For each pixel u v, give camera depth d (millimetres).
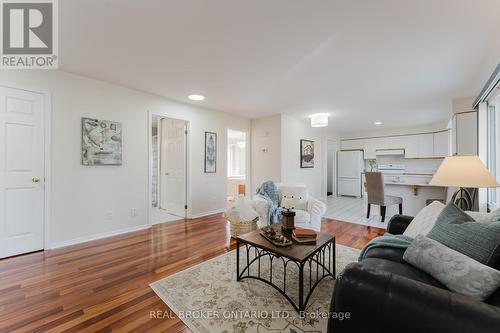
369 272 988
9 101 2500
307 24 1869
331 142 8039
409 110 4707
